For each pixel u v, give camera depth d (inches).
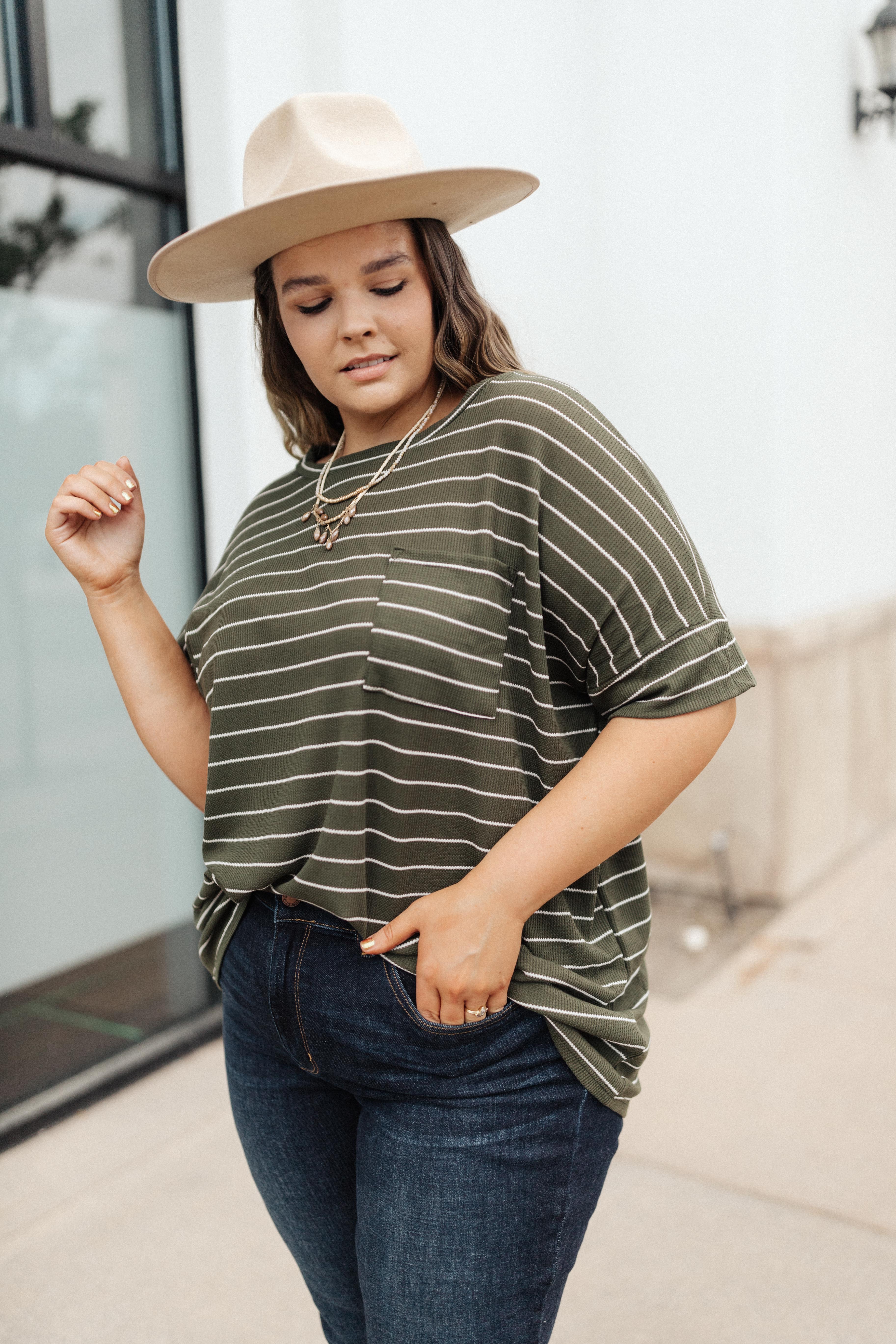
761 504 146.6
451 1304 39.3
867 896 155.9
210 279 47.4
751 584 149.3
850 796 174.2
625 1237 83.1
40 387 100.5
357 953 42.2
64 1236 84.4
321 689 41.4
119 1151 96.0
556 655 41.3
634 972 44.8
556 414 39.5
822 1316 73.8
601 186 154.2
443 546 39.9
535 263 142.9
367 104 42.2
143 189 107.5
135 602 51.9
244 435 113.0
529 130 141.8
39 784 103.0
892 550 188.9
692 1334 72.4
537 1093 40.8
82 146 100.9
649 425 154.0
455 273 42.8
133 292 108.3
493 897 38.3
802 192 145.4
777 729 149.6
